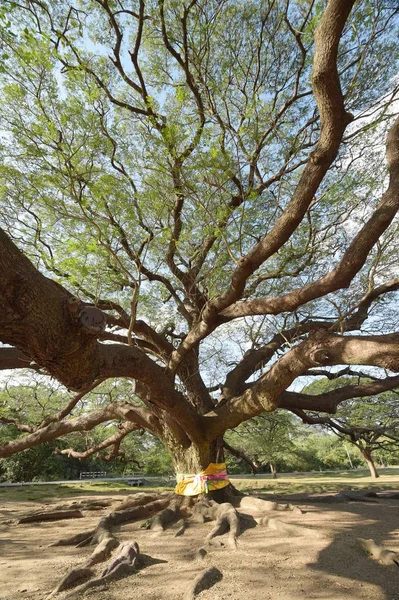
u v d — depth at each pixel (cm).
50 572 529
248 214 859
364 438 1378
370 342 571
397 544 595
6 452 1094
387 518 795
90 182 669
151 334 989
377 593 426
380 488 1561
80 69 673
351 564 510
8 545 707
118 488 2188
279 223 598
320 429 1625
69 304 421
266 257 635
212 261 977
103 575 488
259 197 959
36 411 1327
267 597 418
